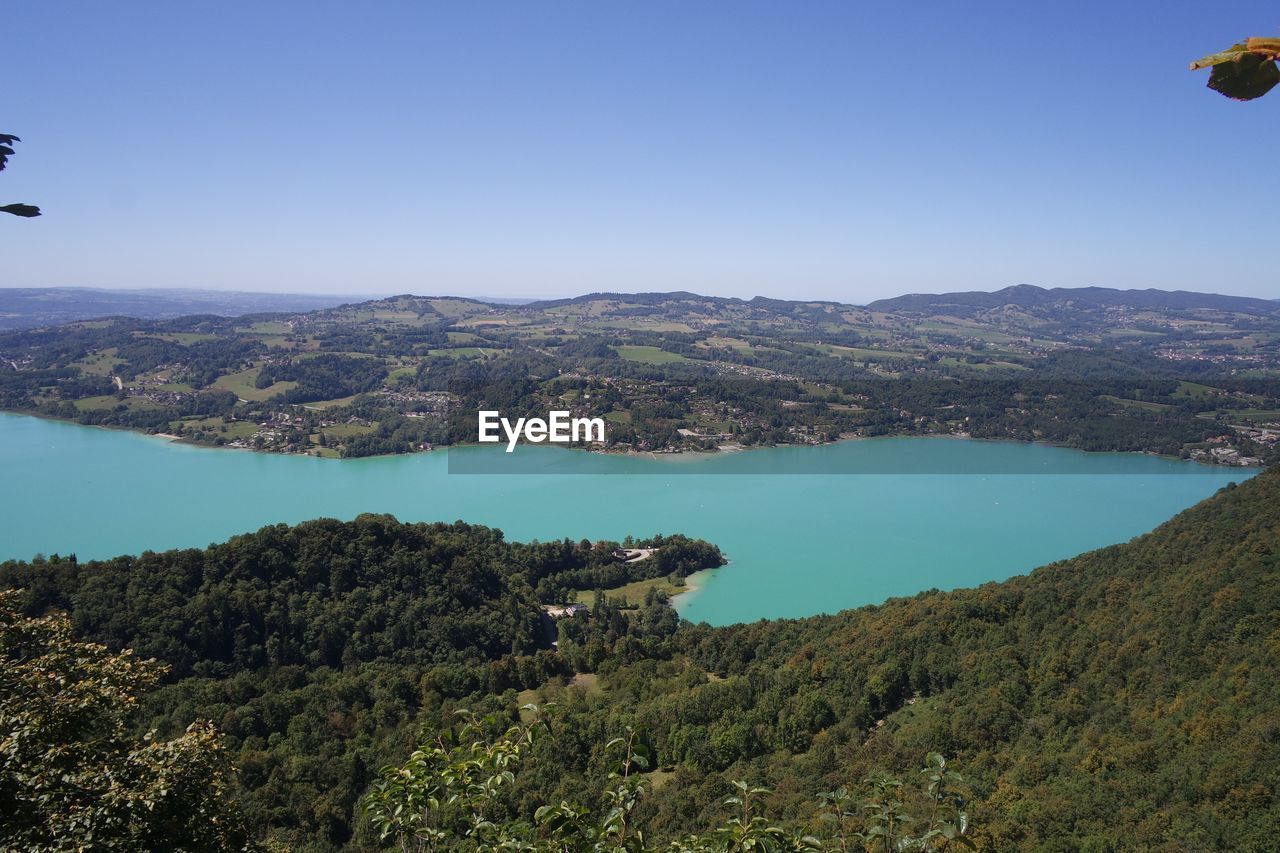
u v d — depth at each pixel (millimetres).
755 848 8523
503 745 9648
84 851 11430
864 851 9016
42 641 16484
